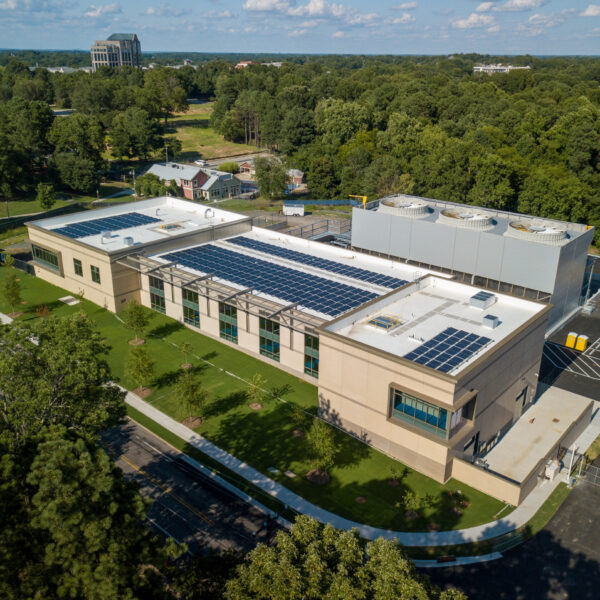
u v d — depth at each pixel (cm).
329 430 4838
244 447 5125
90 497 2805
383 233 8781
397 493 4581
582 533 4228
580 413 5856
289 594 2530
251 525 4247
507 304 6097
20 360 3534
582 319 8169
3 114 16650
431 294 6412
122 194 15562
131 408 5672
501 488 4500
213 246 8369
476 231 7744
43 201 13050
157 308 7819
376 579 2689
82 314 4178
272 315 6000
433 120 18912
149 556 2906
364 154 15325
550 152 13825
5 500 2770
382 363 4812
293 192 16500
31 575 2597
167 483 4662
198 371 6359
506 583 3781
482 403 4894
